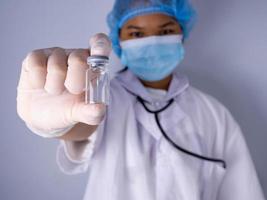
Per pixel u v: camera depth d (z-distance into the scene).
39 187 0.91
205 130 0.79
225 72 0.97
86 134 0.56
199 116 0.80
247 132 0.98
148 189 0.67
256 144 0.98
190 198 0.68
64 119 0.42
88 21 0.92
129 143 0.71
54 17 0.91
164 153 0.70
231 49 0.97
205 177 0.74
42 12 0.90
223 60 0.97
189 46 0.97
